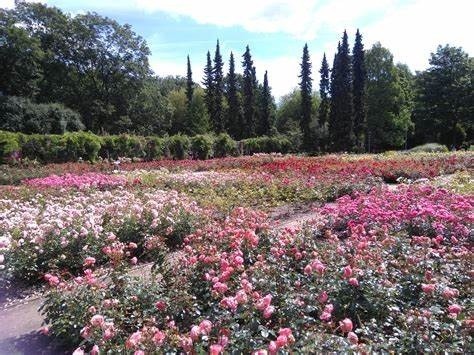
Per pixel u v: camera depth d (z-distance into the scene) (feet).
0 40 126.31
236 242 15.03
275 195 33.81
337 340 8.74
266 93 174.50
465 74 147.54
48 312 12.75
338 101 145.18
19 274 17.61
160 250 17.07
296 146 142.82
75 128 119.24
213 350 7.80
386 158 64.39
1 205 26.30
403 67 200.44
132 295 12.35
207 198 32.19
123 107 149.28
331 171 42.80
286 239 15.85
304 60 163.22
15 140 64.90
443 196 23.12
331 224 21.34
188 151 86.74
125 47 146.92
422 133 156.97
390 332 10.49
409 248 14.84
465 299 11.43
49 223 19.61
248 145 102.99
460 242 16.87
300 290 11.56
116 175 45.01
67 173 47.75
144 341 9.10
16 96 118.62
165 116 159.43
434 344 9.12
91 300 12.05
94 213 22.54
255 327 9.47
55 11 143.33
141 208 22.56
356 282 11.24
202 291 12.49
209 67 180.04
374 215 19.54
